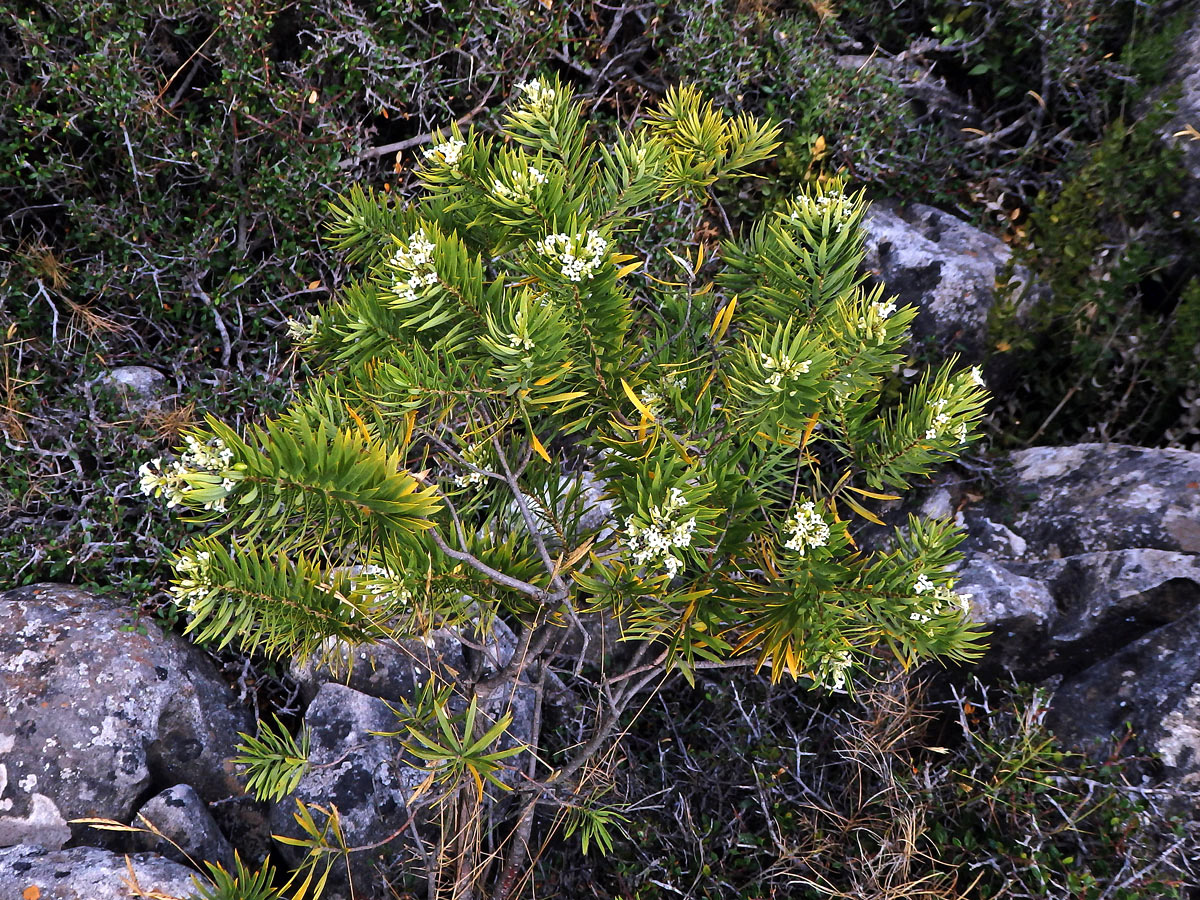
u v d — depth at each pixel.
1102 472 3.23
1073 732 2.69
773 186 3.99
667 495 1.50
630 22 4.25
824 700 2.94
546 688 2.96
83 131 3.73
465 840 2.13
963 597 1.86
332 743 2.72
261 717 2.98
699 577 1.77
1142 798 2.47
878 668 2.80
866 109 4.18
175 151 3.56
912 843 2.44
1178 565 2.75
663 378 1.78
